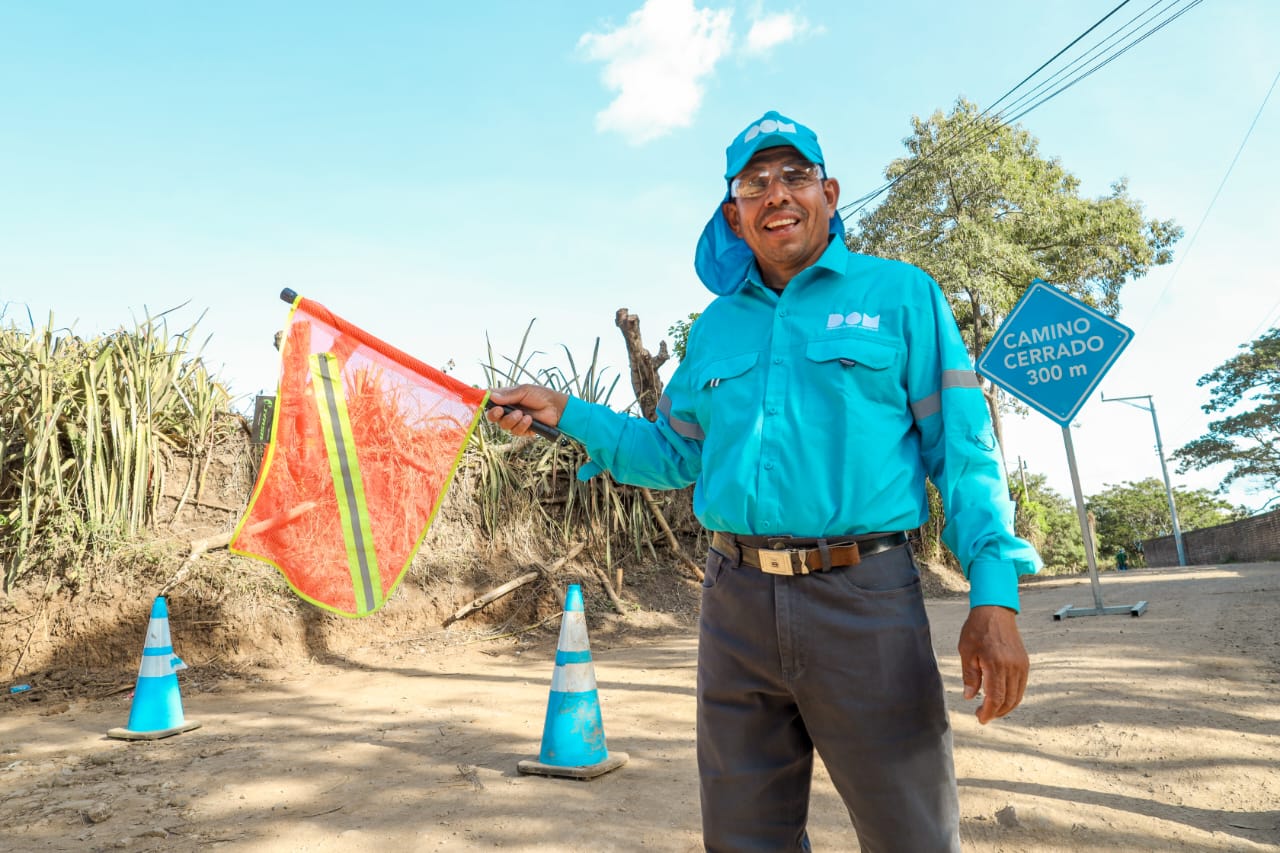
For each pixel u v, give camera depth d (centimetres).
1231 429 4203
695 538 896
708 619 159
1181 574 1121
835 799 292
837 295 157
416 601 644
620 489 836
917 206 2281
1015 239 2300
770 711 155
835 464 146
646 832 259
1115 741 341
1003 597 135
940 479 152
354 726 394
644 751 349
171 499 566
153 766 331
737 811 154
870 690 140
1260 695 390
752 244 167
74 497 515
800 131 164
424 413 189
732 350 164
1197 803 278
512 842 252
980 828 261
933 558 1209
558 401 191
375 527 182
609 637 689
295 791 299
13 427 506
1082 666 464
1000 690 133
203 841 254
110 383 530
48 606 486
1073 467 681
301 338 188
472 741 366
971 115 2225
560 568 744
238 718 411
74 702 440
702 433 181
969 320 2456
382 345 190
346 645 582
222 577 541
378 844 251
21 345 531
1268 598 665
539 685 492
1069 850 245
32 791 300
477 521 719
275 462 180
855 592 142
